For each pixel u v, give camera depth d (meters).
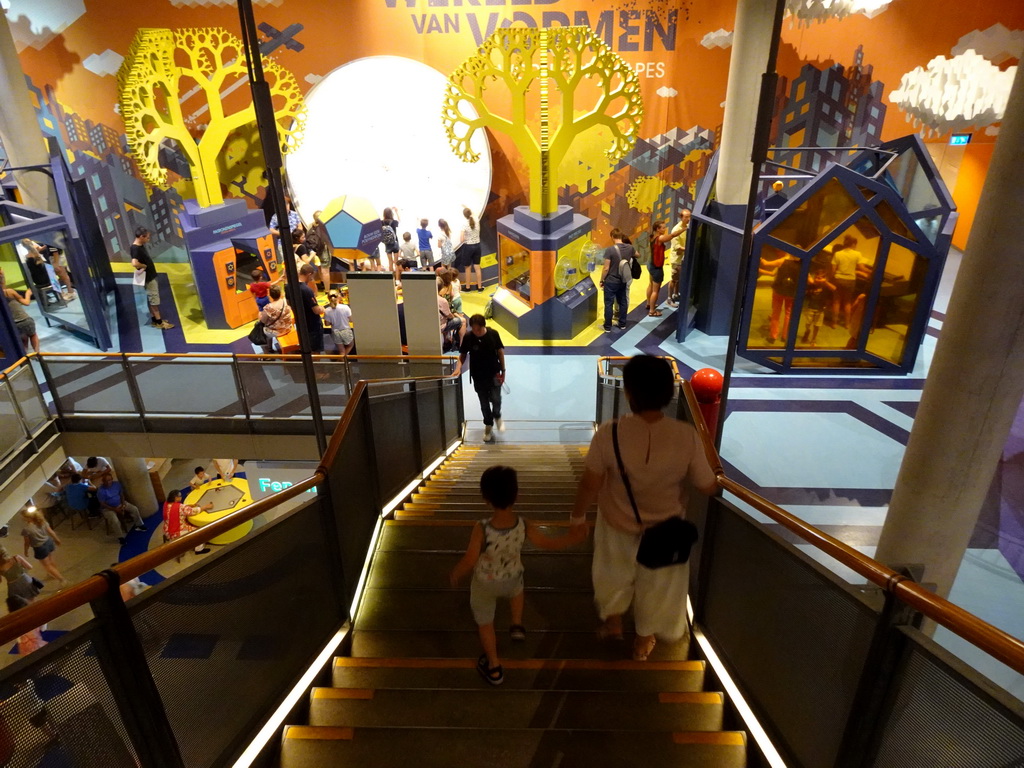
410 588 4.48
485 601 3.42
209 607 2.58
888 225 10.66
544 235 12.66
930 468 3.97
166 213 15.88
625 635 3.94
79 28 14.16
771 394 10.91
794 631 2.71
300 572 3.48
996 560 7.02
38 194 12.72
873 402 10.62
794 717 2.71
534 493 6.77
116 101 14.84
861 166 12.56
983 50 13.64
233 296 13.41
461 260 15.14
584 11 14.07
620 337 13.28
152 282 13.15
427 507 6.10
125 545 11.73
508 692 3.40
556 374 12.05
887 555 4.35
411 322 10.03
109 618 2.02
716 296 12.80
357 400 4.77
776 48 3.22
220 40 13.62
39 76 14.59
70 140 15.18
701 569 3.88
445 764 2.94
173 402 8.82
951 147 14.95
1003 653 1.63
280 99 14.74
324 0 13.91
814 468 8.91
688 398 4.48
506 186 15.35
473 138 14.90
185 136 13.41
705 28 14.09
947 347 3.78
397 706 3.32
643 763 2.95
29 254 12.47
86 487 11.62
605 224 16.06
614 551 3.21
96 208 15.77
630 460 2.99
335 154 15.07
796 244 11.15
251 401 8.84
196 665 2.49
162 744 2.24
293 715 3.23
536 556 4.80
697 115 14.92
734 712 3.25
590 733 3.07
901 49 14.04
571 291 13.31
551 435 10.23
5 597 10.11
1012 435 9.13
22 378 8.23
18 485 8.09
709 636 3.79
